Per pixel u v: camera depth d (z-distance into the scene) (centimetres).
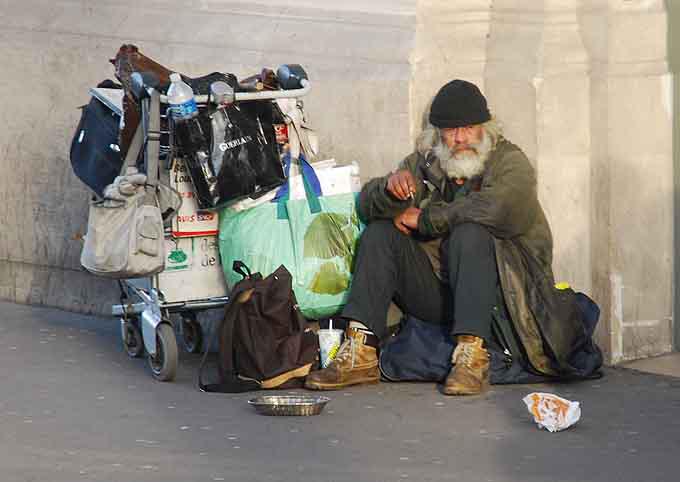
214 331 1816
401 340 1599
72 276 2078
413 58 1708
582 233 1689
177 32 1936
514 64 1673
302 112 1652
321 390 1553
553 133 1670
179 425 1401
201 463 1258
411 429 1377
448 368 1560
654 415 1430
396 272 1586
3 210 2145
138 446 1320
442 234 1582
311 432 1368
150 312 1630
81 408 1479
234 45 1873
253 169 1570
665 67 1686
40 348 1803
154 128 1530
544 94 1659
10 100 2109
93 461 1269
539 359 1562
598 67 1666
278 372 1558
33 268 2134
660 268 1712
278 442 1330
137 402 1506
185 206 1614
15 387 1581
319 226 1614
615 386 1573
